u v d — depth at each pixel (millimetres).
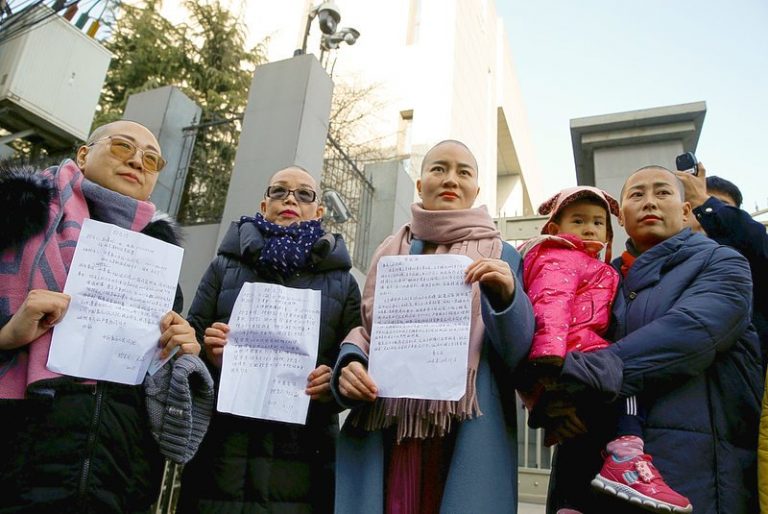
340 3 14711
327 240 2191
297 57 5961
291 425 1952
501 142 21469
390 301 1840
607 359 1608
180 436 1682
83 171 1929
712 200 2150
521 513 4484
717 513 1489
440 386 1660
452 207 2045
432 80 12906
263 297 2025
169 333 1709
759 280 2037
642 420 1643
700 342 1591
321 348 2064
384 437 1853
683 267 1795
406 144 12469
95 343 1603
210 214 6230
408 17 14023
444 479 1753
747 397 1654
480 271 1700
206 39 10438
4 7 4754
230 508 1830
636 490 1459
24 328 1482
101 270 1667
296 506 1881
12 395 1514
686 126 4691
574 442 1857
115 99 9781
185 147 6508
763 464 1545
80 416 1565
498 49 20750
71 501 1497
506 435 1706
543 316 1728
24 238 1607
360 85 13242
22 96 5062
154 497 1770
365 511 1675
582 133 4980
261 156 5648
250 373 1932
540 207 2375
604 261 2168
